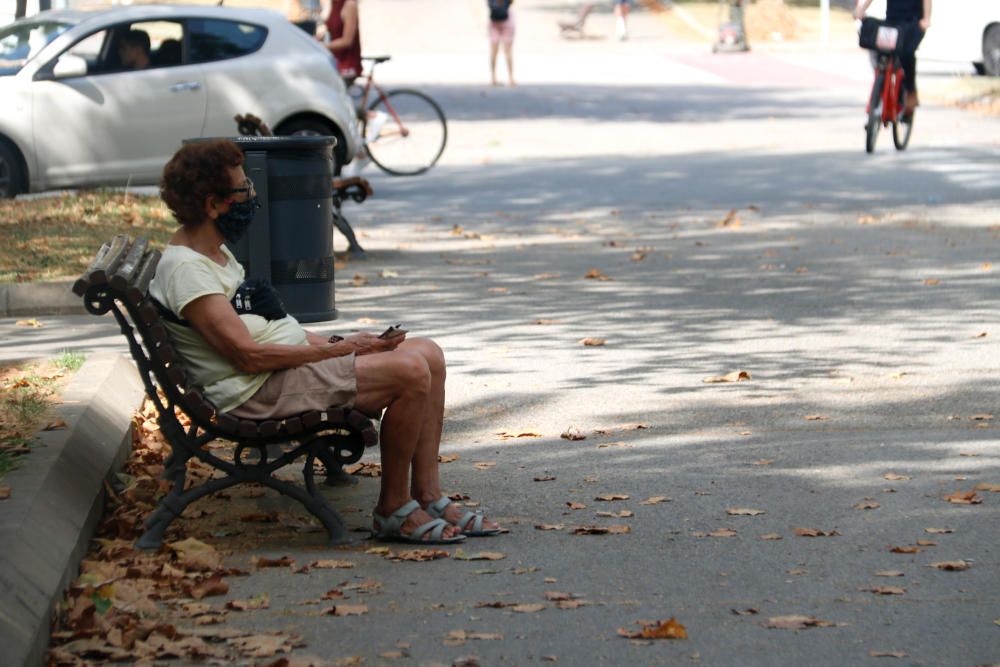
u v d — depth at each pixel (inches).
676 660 270.1
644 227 922.1
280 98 975.0
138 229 795.4
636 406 489.1
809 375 533.0
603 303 679.1
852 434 450.9
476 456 430.6
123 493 370.9
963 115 1600.6
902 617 292.2
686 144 1370.6
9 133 916.6
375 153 1209.4
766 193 1061.1
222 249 346.3
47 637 270.7
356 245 809.5
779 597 304.7
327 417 331.3
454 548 341.7
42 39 942.4
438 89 1975.9
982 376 528.1
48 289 660.7
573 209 1002.1
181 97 951.6
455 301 685.3
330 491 392.8
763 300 682.8
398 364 336.8
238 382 333.7
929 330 611.8
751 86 2020.2
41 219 799.1
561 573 322.0
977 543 341.4
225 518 365.4
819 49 2763.3
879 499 379.6
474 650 275.4
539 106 1749.5
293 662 265.7
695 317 644.7
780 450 432.1
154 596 303.6
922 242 846.5
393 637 282.4
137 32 956.0
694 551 337.4
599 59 2546.8
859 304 671.1
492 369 546.0
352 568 326.0
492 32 2027.6
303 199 474.0
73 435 370.9
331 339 356.5
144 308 319.9
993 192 1043.3
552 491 391.5
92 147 936.3
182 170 331.3
